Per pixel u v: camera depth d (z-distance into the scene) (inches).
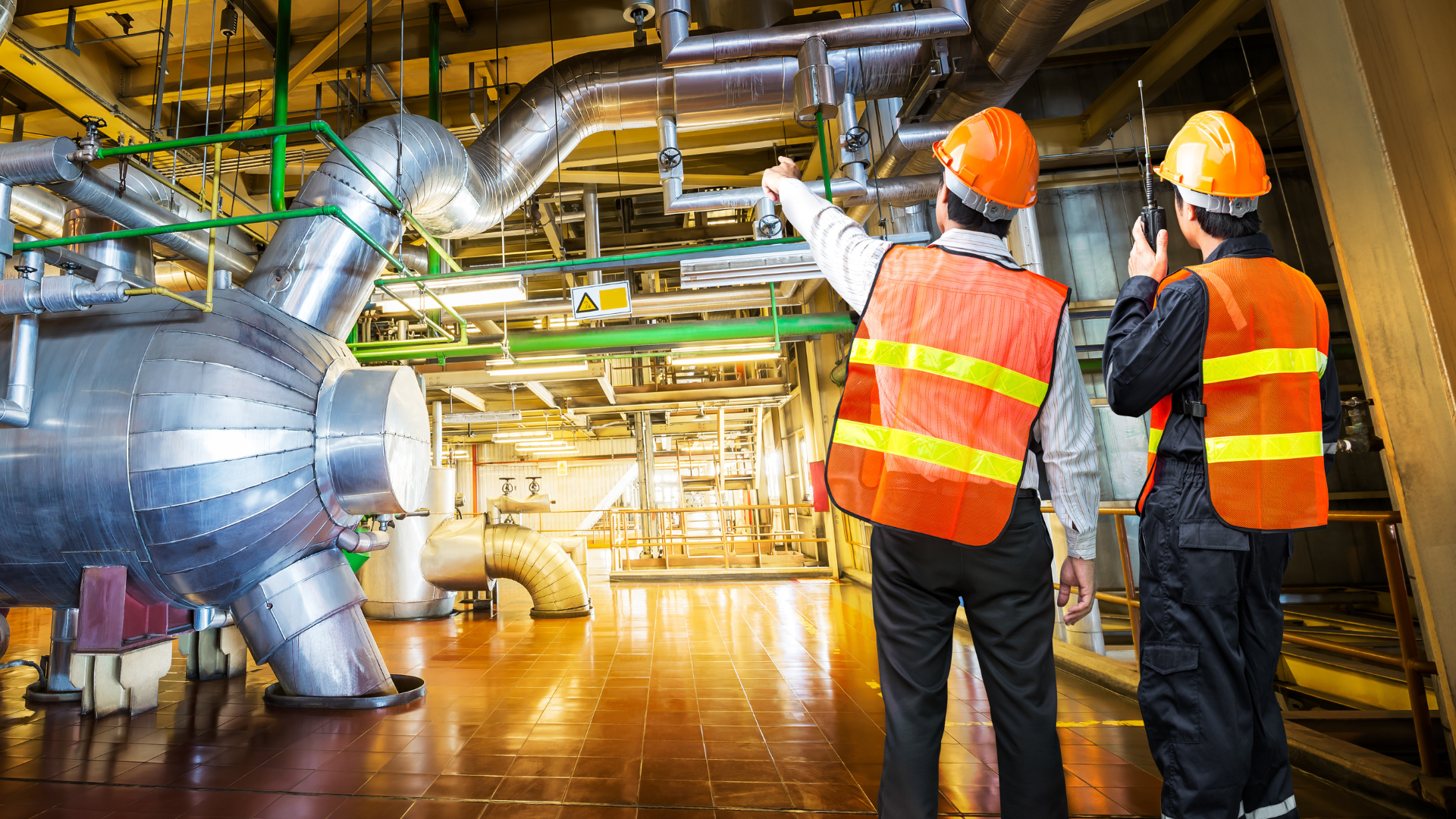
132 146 122.0
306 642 151.2
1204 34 207.2
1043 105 291.1
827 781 101.1
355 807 96.6
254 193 314.8
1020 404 47.8
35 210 195.0
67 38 199.0
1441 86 88.6
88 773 112.0
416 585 282.8
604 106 180.1
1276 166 293.7
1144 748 110.9
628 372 756.6
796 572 444.1
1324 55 98.1
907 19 143.9
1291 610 253.9
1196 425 56.0
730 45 147.4
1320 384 58.9
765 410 727.1
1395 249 90.0
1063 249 292.4
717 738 122.1
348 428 143.3
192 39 231.9
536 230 334.0
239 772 111.3
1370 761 92.7
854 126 164.9
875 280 51.6
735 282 178.9
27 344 124.3
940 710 48.8
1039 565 48.1
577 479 903.1
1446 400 84.7
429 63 238.1
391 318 308.7
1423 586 87.0
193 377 127.6
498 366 329.7
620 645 216.1
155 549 126.6
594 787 101.0
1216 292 55.3
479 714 141.4
